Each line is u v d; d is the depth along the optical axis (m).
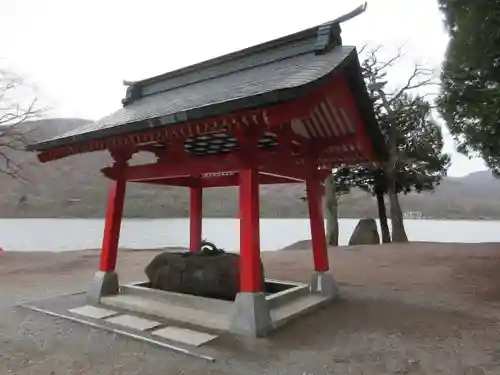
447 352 4.39
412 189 21.06
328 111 5.84
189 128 4.66
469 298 7.14
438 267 10.75
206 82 7.58
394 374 3.79
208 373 3.80
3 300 7.11
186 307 6.01
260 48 6.98
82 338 4.89
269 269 11.38
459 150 12.17
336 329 5.25
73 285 8.78
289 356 4.26
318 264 7.12
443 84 10.27
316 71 4.75
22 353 4.36
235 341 4.72
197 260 6.67
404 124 17.73
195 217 8.68
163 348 4.52
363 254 13.97
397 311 6.22
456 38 8.38
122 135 5.34
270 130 5.73
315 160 7.03
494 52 7.75
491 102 7.99
